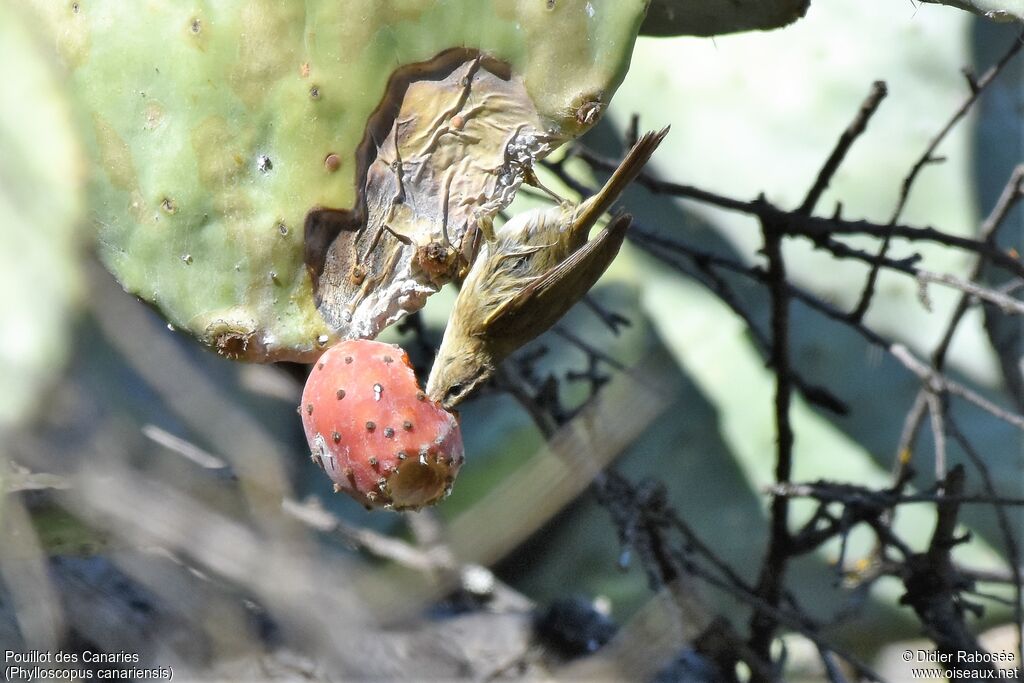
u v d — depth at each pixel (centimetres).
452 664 117
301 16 101
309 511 122
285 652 105
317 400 100
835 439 141
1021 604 124
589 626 127
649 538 124
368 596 106
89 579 111
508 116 102
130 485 102
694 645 125
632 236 128
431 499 100
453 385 109
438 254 102
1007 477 139
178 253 102
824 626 128
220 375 124
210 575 103
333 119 102
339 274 102
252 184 102
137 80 102
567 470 106
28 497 106
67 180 103
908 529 139
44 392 104
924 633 122
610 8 101
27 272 104
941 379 123
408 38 101
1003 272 141
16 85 103
